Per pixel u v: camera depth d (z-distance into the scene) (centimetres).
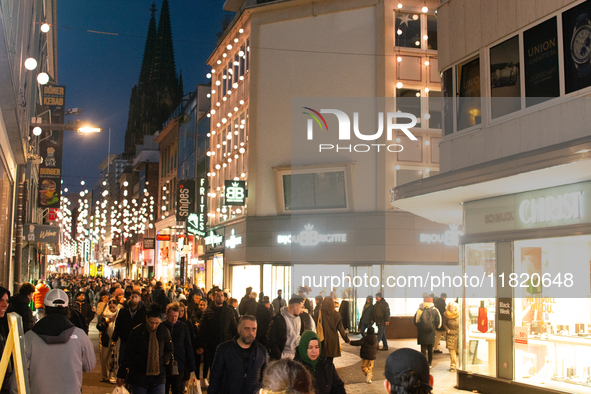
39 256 4588
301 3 2666
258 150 2733
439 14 1303
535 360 1028
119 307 1224
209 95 4247
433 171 2467
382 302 1777
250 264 2831
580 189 953
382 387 1163
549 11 998
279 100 2695
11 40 1058
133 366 710
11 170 1677
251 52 2772
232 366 562
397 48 2497
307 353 510
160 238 5112
